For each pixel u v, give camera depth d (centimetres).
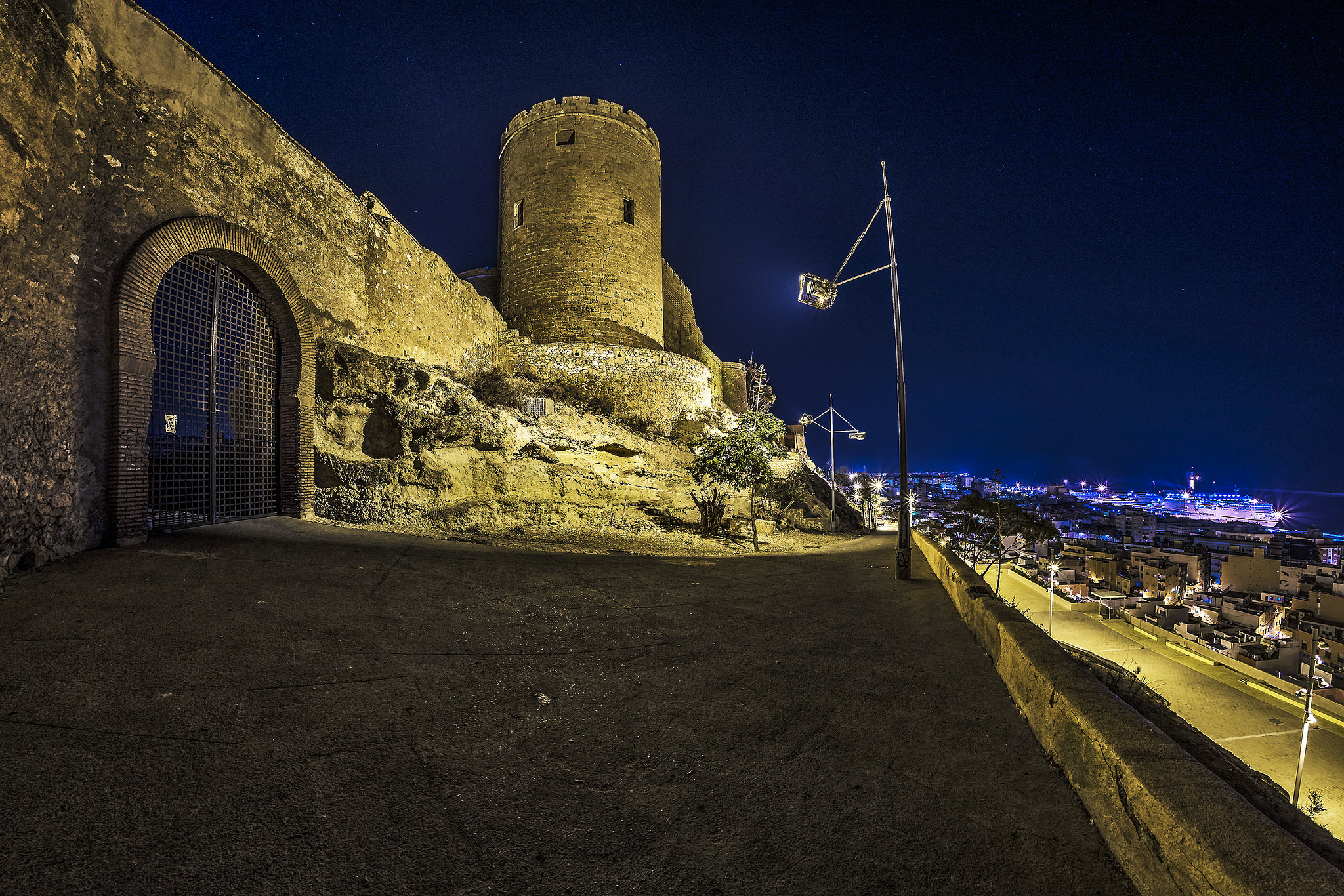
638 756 328
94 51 684
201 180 856
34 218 593
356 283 1289
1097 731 270
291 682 381
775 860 238
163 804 251
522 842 245
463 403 1331
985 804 283
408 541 925
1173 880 194
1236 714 2836
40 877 206
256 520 920
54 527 603
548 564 889
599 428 1945
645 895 216
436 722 351
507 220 2786
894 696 430
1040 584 6100
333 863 224
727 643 561
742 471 1673
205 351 869
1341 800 2061
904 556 988
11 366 561
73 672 363
